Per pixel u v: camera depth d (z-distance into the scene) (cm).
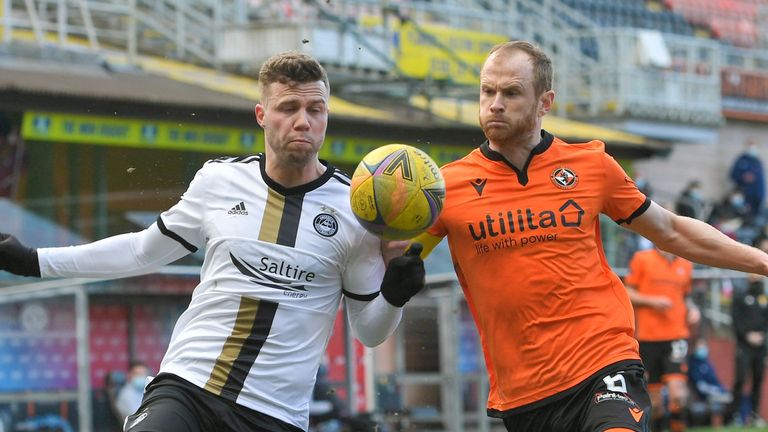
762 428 4475
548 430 1723
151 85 4700
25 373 3512
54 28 4819
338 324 3697
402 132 5184
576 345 1694
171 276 3831
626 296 1755
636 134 6844
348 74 5338
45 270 1656
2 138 4294
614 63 6838
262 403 1614
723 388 4809
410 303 3656
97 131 4400
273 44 5222
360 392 3678
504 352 1738
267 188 1634
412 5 5944
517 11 7112
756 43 9075
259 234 1620
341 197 1648
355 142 5059
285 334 1617
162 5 5447
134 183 4397
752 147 7719
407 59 5578
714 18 8800
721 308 4750
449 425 3562
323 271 1631
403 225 1559
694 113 7169
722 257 1770
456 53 5959
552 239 1714
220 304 1622
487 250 1731
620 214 1769
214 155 4619
